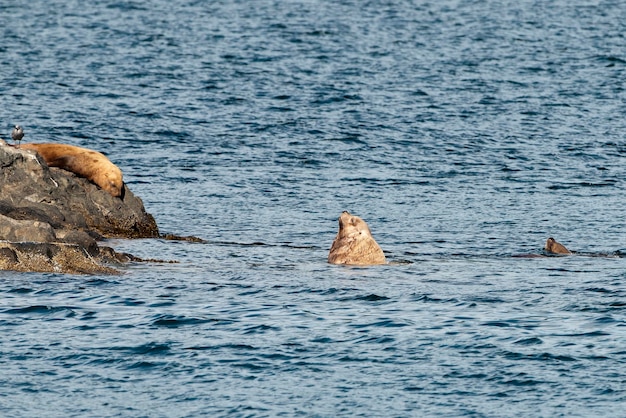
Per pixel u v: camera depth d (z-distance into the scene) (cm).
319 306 8325
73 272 9319
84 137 17312
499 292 8869
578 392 6309
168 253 10556
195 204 13400
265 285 9100
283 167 15738
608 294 8738
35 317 7831
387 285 9144
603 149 17538
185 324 7712
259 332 7500
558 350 7050
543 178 15388
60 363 6812
